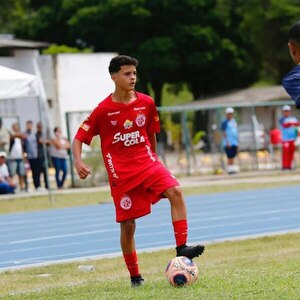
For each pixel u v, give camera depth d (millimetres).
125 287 26516
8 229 56469
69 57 121562
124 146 26141
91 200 73125
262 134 105375
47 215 63688
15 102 110062
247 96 161750
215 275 27609
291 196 69562
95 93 124062
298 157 110125
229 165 95688
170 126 113438
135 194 26219
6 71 64250
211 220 55938
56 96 120500
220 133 99250
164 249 42312
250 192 74375
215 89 182000
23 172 82375
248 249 41219
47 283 32781
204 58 170125
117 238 49344
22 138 82188
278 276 26094
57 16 174375
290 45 21625
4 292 30094
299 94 21156
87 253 43906
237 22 178625
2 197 77438
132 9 166250
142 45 167125
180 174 97688
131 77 25953
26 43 116062
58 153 84688
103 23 169250
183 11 170125
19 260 42562
